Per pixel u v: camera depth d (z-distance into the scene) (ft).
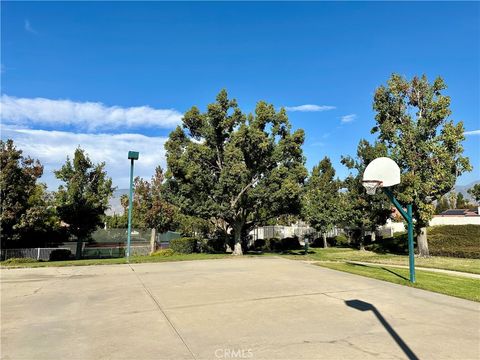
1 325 21.95
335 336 19.81
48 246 95.86
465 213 151.33
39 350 17.72
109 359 16.57
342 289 33.24
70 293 31.73
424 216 67.67
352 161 87.76
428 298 29.66
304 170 71.72
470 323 22.54
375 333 20.39
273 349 17.81
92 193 90.74
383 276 40.29
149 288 33.94
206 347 18.08
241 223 75.77
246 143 70.23
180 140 75.51
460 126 66.85
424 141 69.97
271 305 26.91
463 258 68.13
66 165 89.92
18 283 37.40
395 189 69.36
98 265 54.44
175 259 62.64
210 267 50.57
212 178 73.15
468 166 67.56
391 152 73.15
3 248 82.43
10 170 68.69
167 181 74.59
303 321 22.71
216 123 74.18
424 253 71.46
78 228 89.04
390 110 73.82
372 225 90.22
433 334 20.26
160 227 100.22
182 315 24.08
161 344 18.53
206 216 73.56
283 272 44.75
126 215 164.86
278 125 73.87
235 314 24.32
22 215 70.33
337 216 104.83
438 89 69.72
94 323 22.30
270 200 69.82
